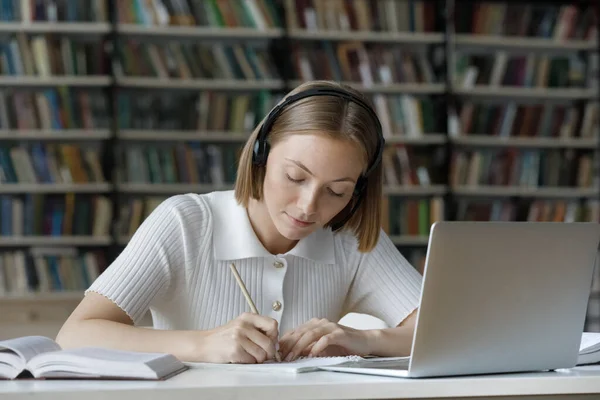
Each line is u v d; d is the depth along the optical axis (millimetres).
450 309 1184
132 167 5258
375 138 1558
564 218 5656
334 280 1811
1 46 5168
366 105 1519
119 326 1486
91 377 1150
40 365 1152
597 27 5707
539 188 5625
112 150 5270
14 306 5117
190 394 1051
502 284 1228
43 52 5176
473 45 5770
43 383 1105
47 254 5195
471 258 1190
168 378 1151
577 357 1355
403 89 5469
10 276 5129
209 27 5328
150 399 1042
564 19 5672
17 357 1173
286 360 1433
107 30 5215
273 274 1729
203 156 5309
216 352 1372
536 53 5875
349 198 1518
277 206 1508
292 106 1488
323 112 1446
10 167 5148
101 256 5227
